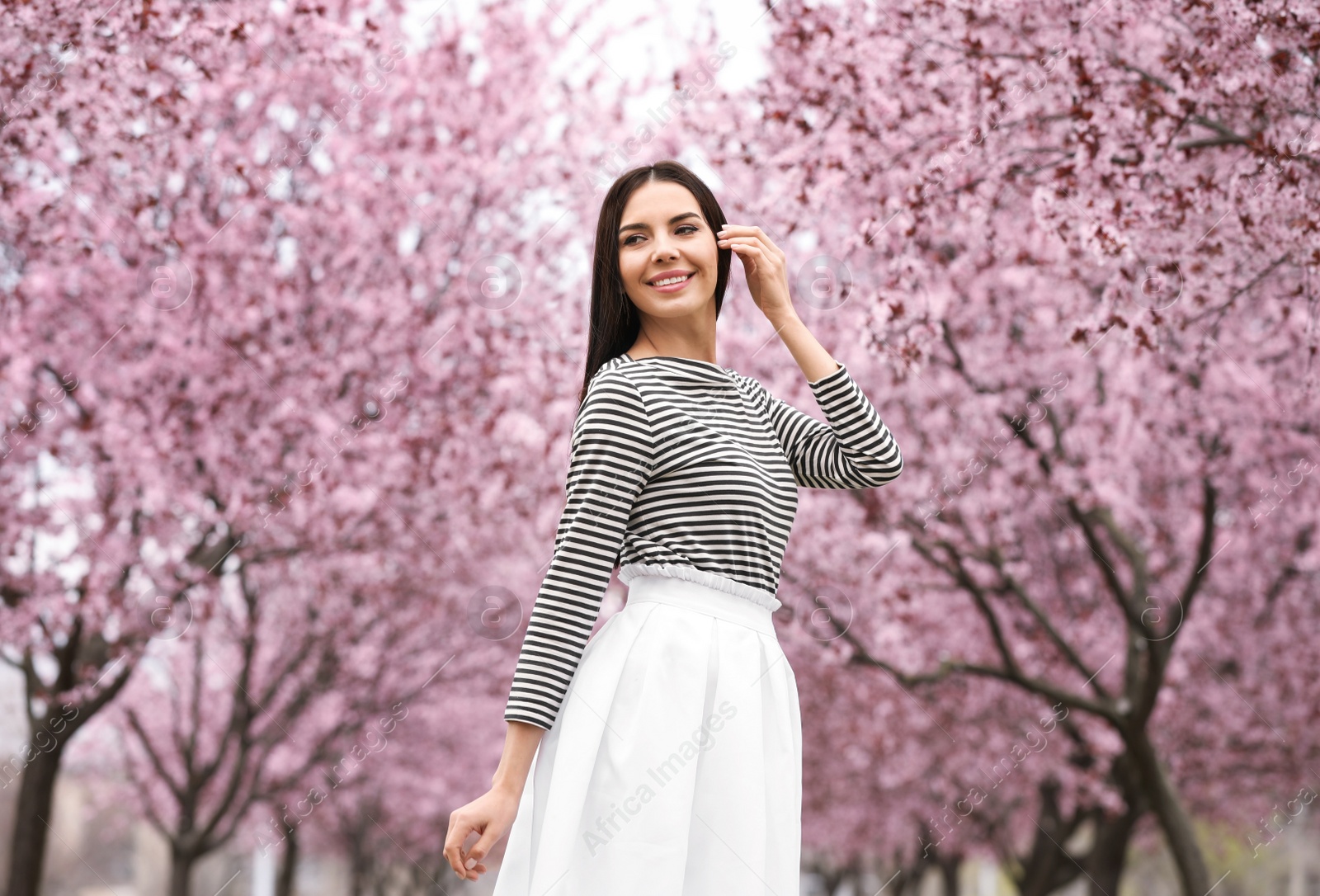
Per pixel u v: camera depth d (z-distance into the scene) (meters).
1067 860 13.48
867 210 6.02
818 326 6.83
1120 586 8.00
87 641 8.14
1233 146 5.29
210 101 6.55
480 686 12.55
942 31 5.40
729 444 1.97
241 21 5.80
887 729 12.64
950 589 9.35
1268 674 10.48
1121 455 7.93
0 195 6.23
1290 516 9.03
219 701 15.02
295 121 7.55
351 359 7.90
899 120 5.64
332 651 11.45
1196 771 11.09
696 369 2.04
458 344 7.95
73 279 6.96
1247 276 5.26
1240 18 4.55
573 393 7.81
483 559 9.90
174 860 12.36
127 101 5.79
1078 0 5.08
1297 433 7.57
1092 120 5.02
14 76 5.52
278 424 7.73
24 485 7.68
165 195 6.99
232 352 7.56
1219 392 7.43
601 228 2.15
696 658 1.84
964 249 6.50
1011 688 11.12
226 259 7.42
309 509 8.09
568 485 1.93
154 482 7.53
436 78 7.71
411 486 8.20
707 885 1.78
